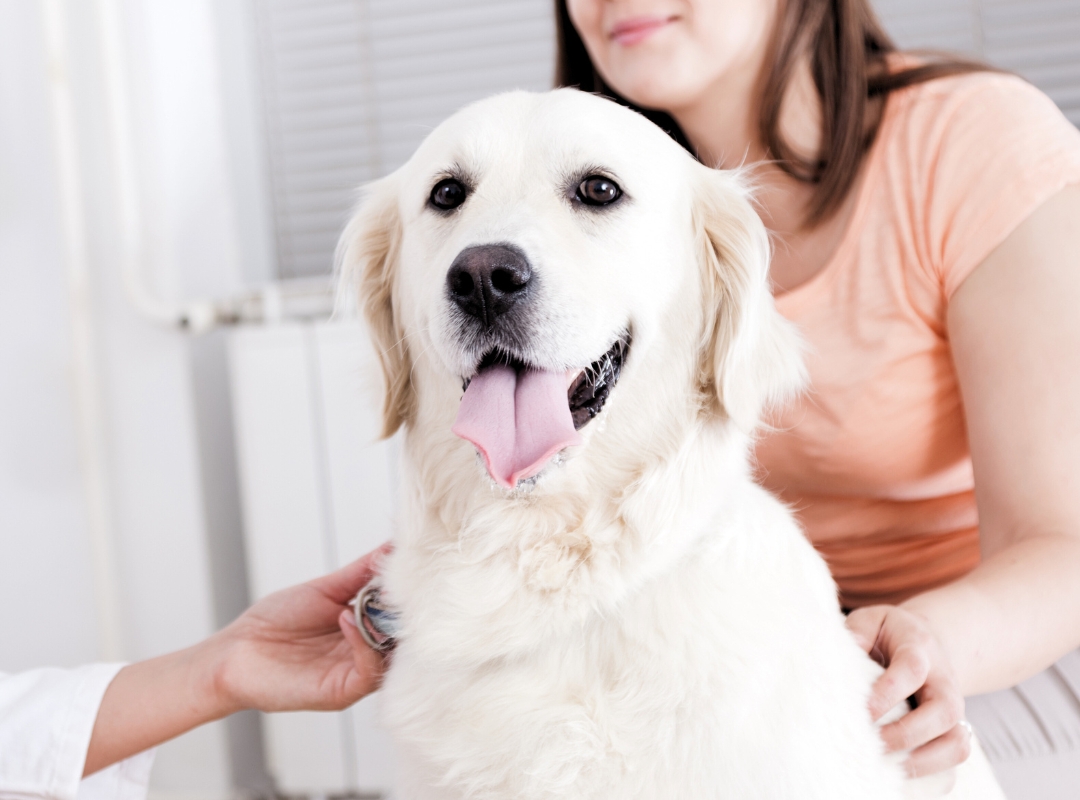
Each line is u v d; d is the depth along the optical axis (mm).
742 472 1192
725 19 1417
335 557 2215
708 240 1226
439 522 1165
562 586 1038
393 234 1301
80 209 2225
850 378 1359
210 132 2365
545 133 1140
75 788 1104
